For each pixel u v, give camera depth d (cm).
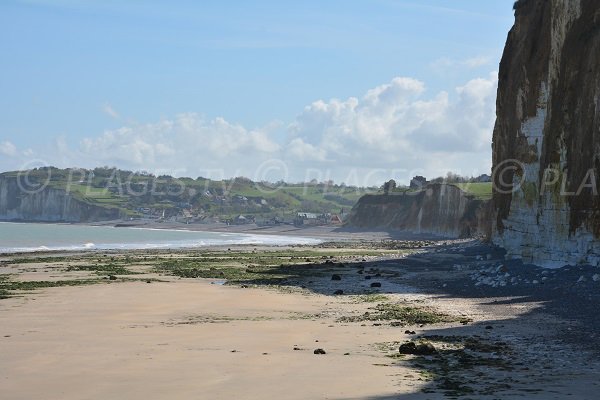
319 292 4303
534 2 7269
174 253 9225
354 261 7419
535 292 3728
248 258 8075
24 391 1563
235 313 3250
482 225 13238
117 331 2623
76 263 6944
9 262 7056
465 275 5166
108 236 17725
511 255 5959
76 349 2170
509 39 7875
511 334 2430
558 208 4800
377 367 1839
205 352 2112
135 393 1534
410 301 3675
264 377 1706
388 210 19888
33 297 3859
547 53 5847
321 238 17525
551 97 5191
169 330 2652
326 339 2391
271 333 2556
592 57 4675
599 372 1752
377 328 2661
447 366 1853
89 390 1568
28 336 2473
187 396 1502
